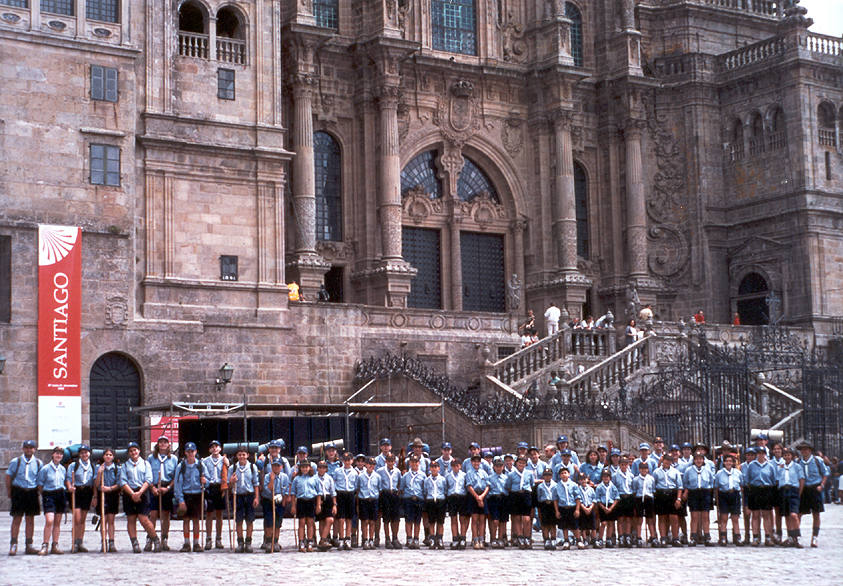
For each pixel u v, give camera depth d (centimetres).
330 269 5541
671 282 6322
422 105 5884
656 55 6450
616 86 6253
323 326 4791
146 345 4469
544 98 6106
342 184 5694
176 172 4616
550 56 6028
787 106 6050
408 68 5831
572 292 5909
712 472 2944
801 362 4819
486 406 4206
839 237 6050
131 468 2784
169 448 2872
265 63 4841
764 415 4697
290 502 2827
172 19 4672
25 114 4344
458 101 5975
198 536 2905
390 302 5481
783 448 2931
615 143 6306
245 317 4662
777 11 6688
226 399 4584
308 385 4741
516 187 6112
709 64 6369
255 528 3500
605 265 6309
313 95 5600
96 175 4453
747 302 6259
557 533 3167
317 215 5644
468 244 6056
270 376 4678
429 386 4409
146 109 4581
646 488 2906
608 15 6322
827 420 4778
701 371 4484
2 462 4175
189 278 4600
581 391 4466
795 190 5988
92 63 4478
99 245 4425
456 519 2889
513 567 2445
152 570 2395
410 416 4456
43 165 4362
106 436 4403
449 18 6012
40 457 4219
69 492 2805
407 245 5897
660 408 4481
